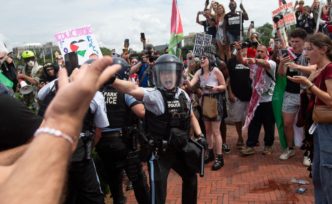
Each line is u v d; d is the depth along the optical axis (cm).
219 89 635
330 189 346
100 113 354
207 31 1059
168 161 371
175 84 364
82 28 501
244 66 715
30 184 74
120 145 420
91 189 344
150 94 357
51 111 80
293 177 589
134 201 536
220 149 655
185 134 365
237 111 740
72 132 79
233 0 988
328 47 358
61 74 128
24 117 125
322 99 342
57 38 503
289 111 647
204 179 607
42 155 76
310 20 1022
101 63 82
